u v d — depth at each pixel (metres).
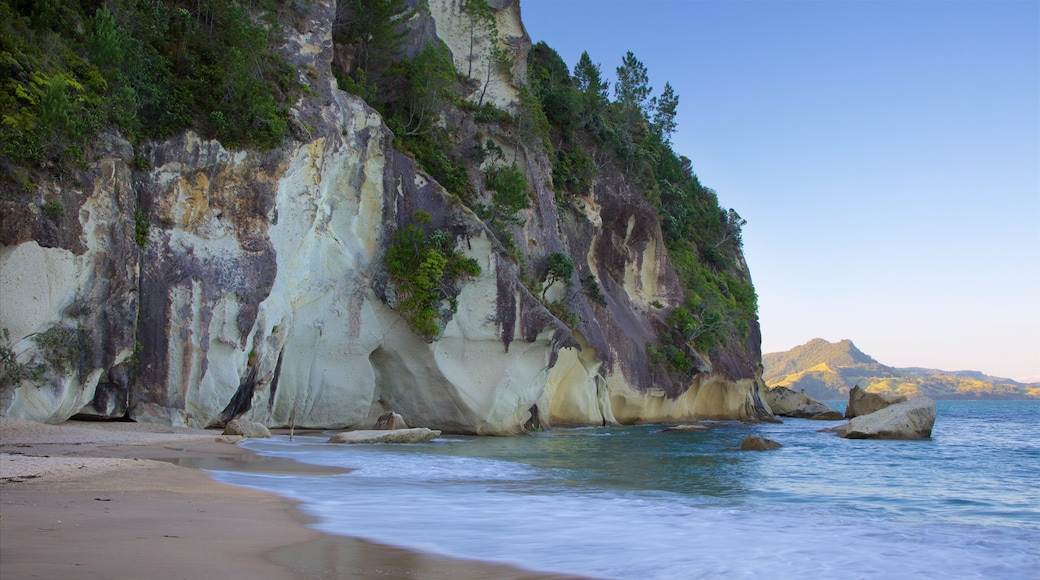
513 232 43.81
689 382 59.12
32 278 21.19
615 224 60.59
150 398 25.09
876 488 17.94
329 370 33.22
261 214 28.33
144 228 25.30
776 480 19.36
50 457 15.87
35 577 6.75
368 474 18.09
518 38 52.78
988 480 19.83
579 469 21.02
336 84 33.94
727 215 89.25
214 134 27.39
